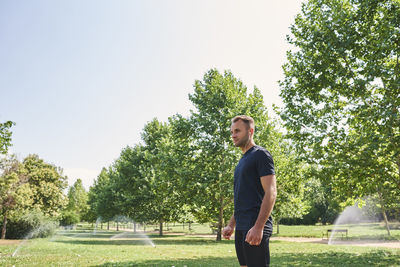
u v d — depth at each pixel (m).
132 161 39.44
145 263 8.99
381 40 11.23
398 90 10.71
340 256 11.33
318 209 51.50
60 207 44.22
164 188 27.47
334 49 12.60
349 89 12.54
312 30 13.71
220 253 12.80
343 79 12.73
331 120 12.72
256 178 2.54
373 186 11.58
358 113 12.30
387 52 11.25
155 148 38.09
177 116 27.06
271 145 25.39
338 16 12.77
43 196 41.38
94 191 65.62
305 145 12.73
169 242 21.42
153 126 40.97
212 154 24.14
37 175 41.97
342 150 12.09
